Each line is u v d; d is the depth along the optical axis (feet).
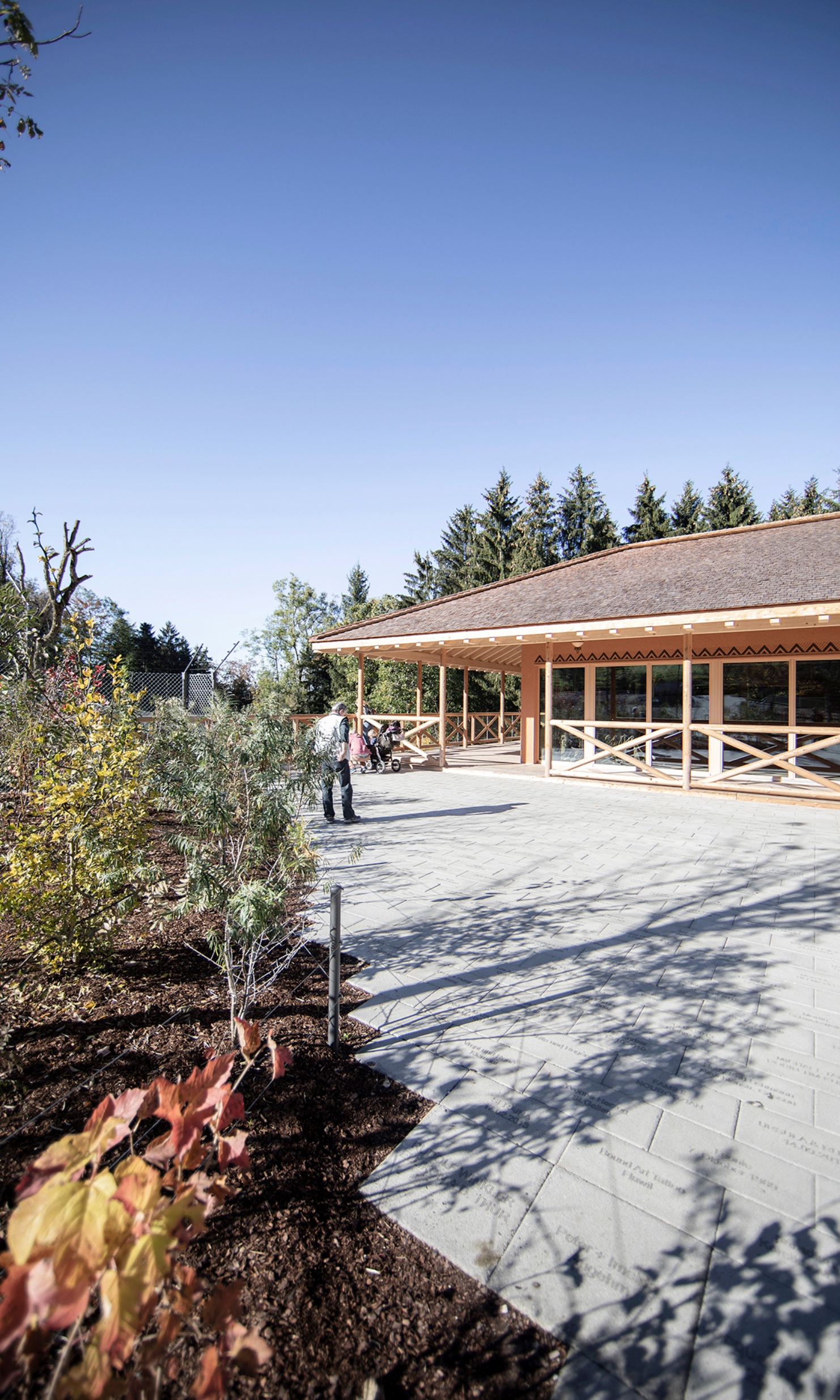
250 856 11.00
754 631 38.86
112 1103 4.80
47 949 11.84
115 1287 3.45
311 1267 6.45
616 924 15.76
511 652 62.18
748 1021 11.32
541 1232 6.95
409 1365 5.56
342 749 26.91
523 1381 5.47
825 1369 5.57
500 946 14.44
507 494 123.13
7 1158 7.47
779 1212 7.25
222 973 12.62
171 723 12.63
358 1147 8.16
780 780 37.55
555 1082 9.57
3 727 17.40
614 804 32.22
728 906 17.04
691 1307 6.13
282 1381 5.40
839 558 35.14
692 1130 8.58
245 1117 8.52
